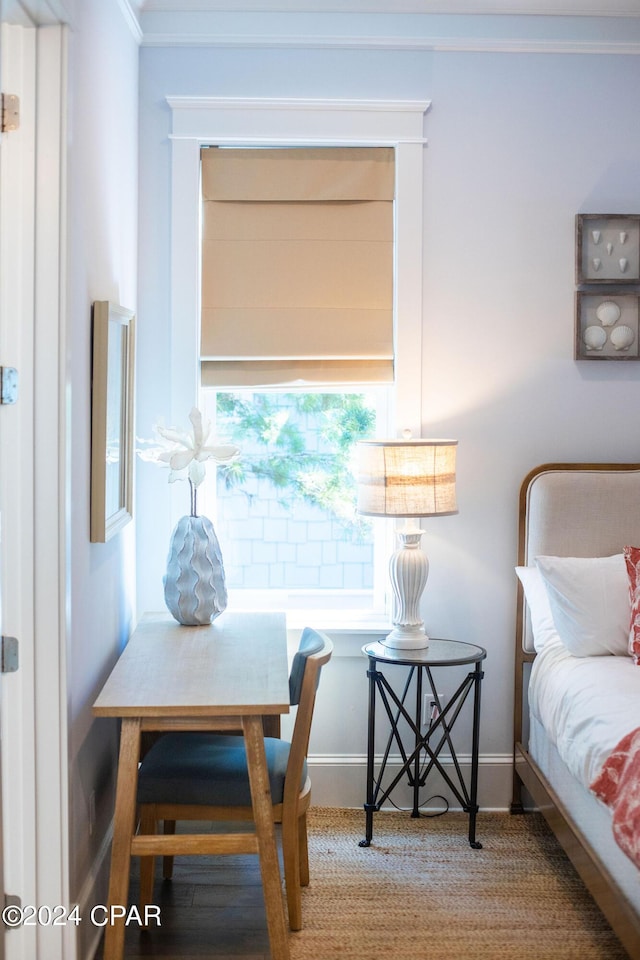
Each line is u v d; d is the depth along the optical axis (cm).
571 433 376
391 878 318
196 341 368
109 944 246
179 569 326
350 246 371
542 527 361
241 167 369
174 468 321
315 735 378
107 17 299
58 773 243
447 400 373
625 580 330
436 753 350
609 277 372
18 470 239
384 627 373
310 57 365
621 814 236
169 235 367
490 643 377
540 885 314
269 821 248
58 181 237
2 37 234
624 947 256
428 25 366
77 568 258
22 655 241
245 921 290
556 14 367
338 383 374
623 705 274
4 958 244
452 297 371
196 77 365
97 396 274
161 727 246
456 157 370
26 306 238
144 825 271
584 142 371
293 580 388
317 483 388
